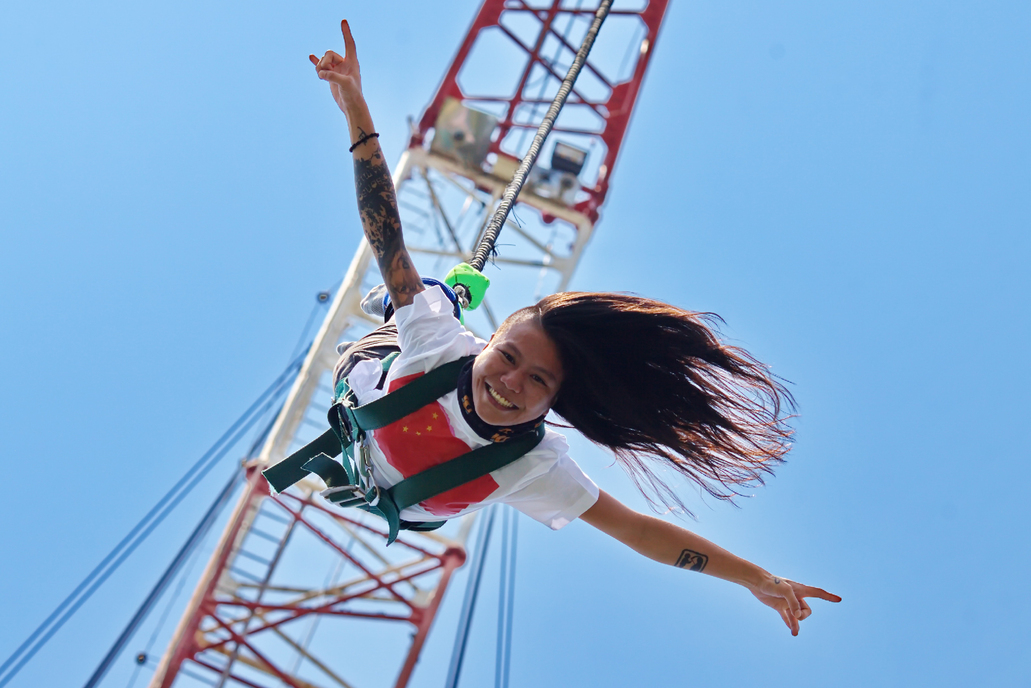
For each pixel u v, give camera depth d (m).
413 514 4.07
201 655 16.62
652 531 4.06
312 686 16.86
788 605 3.98
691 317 3.73
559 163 19.86
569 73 5.82
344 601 17.45
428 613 17.73
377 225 3.72
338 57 3.69
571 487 3.96
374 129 3.70
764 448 3.95
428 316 3.74
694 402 3.82
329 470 4.17
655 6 22.83
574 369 3.75
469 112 19.94
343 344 4.71
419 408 3.71
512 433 3.71
